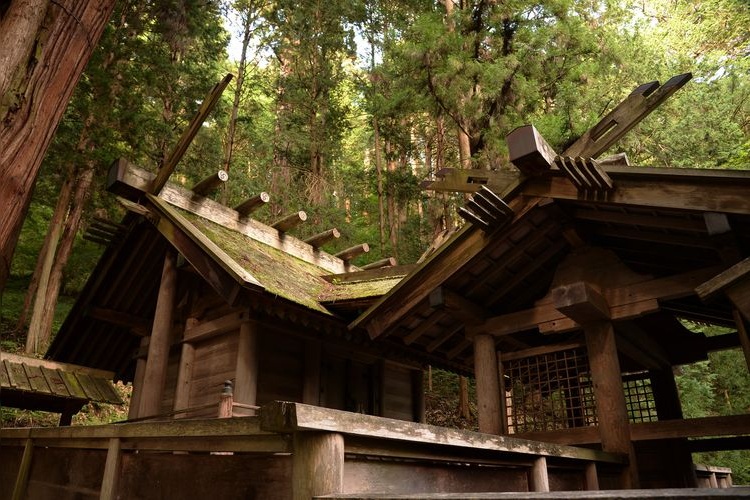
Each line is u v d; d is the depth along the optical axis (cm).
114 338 885
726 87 1286
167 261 694
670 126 1279
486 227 482
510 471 291
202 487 230
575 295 447
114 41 1298
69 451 338
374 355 786
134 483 266
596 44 1143
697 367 991
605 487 404
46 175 1321
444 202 1359
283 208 1638
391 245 1753
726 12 1583
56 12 327
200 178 1508
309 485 181
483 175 507
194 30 1389
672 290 450
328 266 923
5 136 296
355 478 202
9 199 297
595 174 402
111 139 1267
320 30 1777
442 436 226
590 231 507
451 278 522
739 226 379
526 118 1091
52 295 1364
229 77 626
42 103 314
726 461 977
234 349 657
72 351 867
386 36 1647
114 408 1202
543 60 1107
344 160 2264
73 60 334
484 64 1109
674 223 414
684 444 585
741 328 306
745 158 1154
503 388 568
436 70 1144
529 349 565
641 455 599
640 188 397
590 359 477
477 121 1156
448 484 247
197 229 649
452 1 1395
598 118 1030
